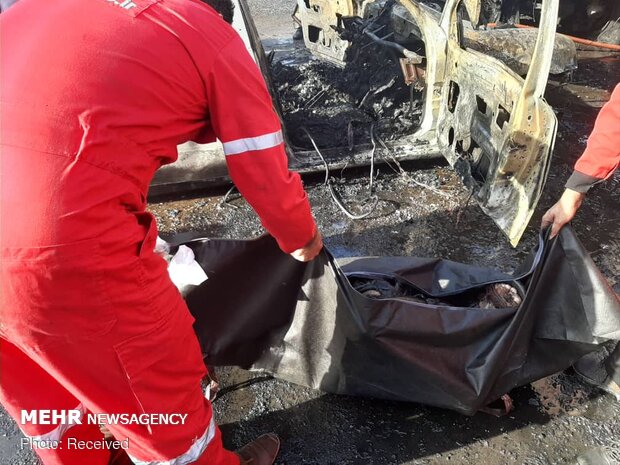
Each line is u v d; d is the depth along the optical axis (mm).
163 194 3379
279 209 1260
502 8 4852
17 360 1273
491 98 2641
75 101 988
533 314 1700
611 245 2879
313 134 3854
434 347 1685
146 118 1051
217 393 2113
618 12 5672
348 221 3174
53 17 1049
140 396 1216
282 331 1898
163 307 1218
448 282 2102
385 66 4199
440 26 3125
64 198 985
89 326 1087
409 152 3496
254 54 3049
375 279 2076
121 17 1050
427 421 1962
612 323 1662
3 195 985
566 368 1926
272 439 1871
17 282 1014
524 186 2455
